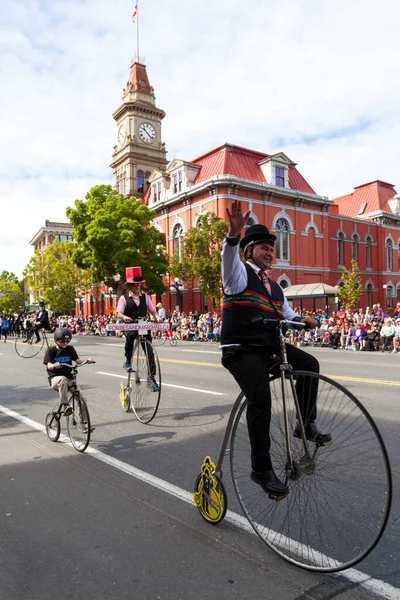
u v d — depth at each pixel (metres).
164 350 19.05
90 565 2.76
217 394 8.29
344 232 40.22
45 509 3.61
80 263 34.25
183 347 20.86
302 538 2.78
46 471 4.51
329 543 2.61
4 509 3.64
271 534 2.93
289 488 2.84
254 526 2.88
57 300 50.47
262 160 34.16
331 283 38.16
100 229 31.52
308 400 2.69
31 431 6.14
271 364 2.90
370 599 2.31
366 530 2.43
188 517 3.37
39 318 16.84
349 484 2.51
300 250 35.59
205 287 27.69
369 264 42.91
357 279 36.28
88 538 3.10
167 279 37.25
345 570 2.59
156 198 38.91
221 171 32.41
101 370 12.41
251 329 2.86
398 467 4.16
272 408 2.87
